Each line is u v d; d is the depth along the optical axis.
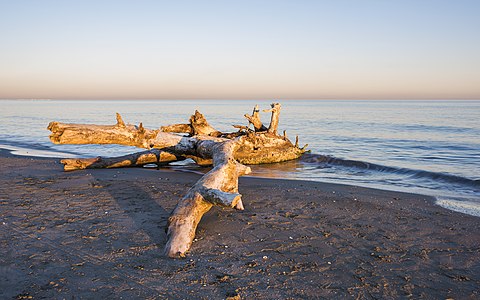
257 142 13.56
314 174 11.91
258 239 5.41
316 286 4.05
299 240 5.40
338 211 6.97
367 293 3.92
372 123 36.91
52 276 4.15
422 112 67.38
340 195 8.27
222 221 6.23
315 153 16.44
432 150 17.94
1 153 16.28
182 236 5.09
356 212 6.94
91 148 19.03
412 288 4.06
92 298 3.69
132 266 4.43
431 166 13.41
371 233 5.78
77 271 4.29
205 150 11.58
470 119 43.53
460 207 7.52
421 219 6.58
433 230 6.00
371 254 4.95
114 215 6.44
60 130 10.54
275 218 6.44
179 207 5.79
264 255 4.84
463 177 10.52
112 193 8.09
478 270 4.54
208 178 6.76
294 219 6.40
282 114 59.47
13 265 4.43
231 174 7.46
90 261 4.56
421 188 9.73
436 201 8.01
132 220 6.17
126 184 9.05
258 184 9.55
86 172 10.75
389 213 6.92
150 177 10.10
